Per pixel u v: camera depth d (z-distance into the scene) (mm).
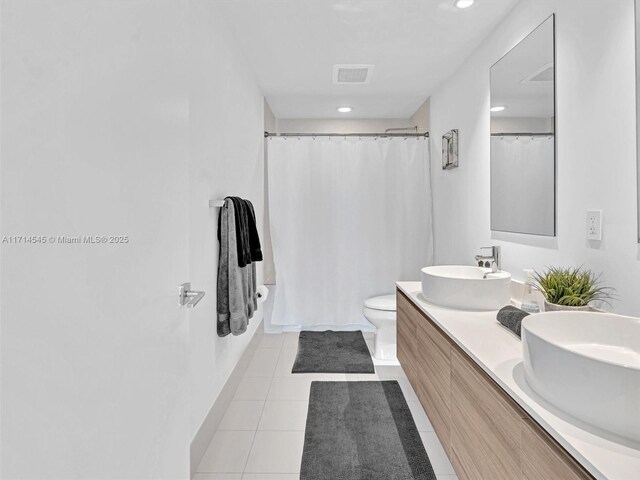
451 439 1583
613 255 1475
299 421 2201
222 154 2285
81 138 624
